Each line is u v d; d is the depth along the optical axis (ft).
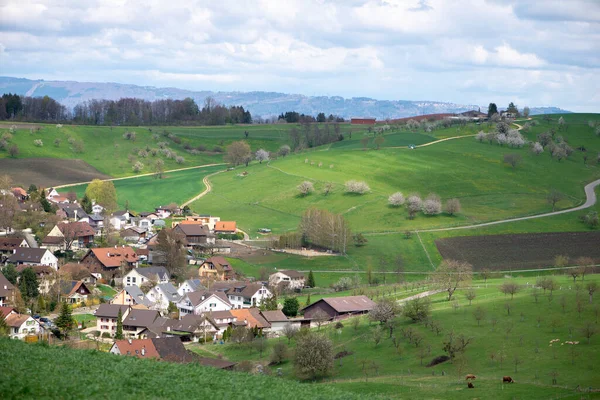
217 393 235.20
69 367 241.14
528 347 452.35
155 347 474.90
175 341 488.02
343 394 255.09
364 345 504.84
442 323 521.65
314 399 240.12
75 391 212.02
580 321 493.77
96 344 526.57
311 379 442.50
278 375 451.94
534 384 379.35
